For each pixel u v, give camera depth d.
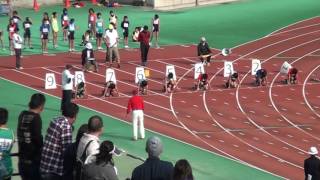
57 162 24.56
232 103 79.88
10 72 89.88
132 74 90.25
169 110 76.00
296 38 117.06
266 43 113.38
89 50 89.88
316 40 115.94
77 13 136.62
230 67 86.88
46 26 101.06
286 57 105.19
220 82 88.50
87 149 23.02
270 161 61.31
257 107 79.00
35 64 94.50
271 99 82.44
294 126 73.00
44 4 147.50
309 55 106.62
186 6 145.75
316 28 124.44
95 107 75.12
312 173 42.34
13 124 66.38
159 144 21.28
